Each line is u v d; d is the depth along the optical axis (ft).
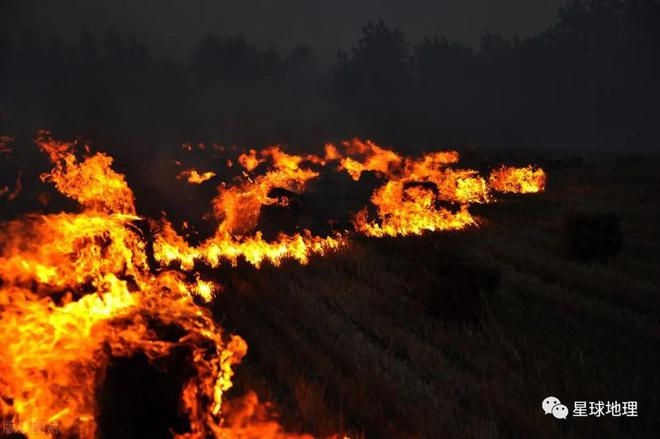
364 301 27.48
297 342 22.29
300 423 16.58
